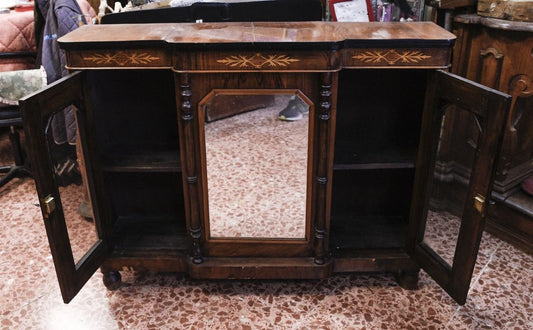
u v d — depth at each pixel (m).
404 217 2.28
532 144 2.54
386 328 1.86
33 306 1.99
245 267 1.94
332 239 2.10
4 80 2.35
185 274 2.17
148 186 2.25
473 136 2.42
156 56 1.65
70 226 2.42
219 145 1.78
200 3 2.03
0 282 2.12
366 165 1.91
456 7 2.32
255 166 1.82
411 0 2.31
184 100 1.68
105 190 1.97
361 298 2.02
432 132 1.74
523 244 2.31
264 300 2.01
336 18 2.21
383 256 2.00
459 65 2.37
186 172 1.81
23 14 3.12
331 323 1.89
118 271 2.08
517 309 1.95
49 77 2.34
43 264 2.24
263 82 1.67
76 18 2.21
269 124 1.76
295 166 1.82
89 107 1.79
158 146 2.14
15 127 2.93
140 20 2.03
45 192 1.54
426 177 1.82
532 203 2.30
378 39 1.62
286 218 1.92
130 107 2.12
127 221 2.26
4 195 2.85
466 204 1.61
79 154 2.14
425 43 1.62
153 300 2.02
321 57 1.60
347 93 2.09
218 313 1.94
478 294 2.04
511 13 2.10
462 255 1.66
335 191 2.26
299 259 1.97
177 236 2.12
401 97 2.08
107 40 1.63
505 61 2.19
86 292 2.07
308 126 1.74
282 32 1.72
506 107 1.39
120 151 2.08
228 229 1.94
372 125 2.15
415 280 2.04
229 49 1.59
